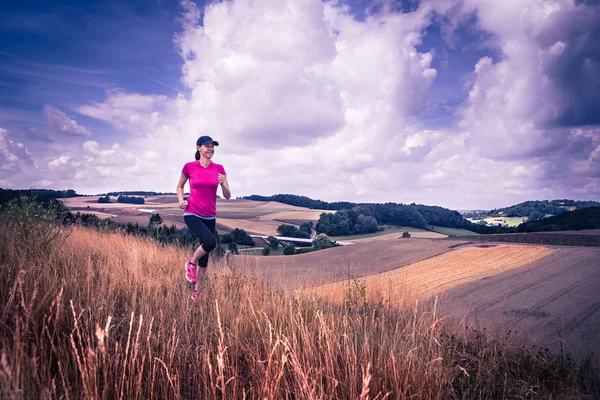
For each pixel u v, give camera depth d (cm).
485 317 734
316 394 265
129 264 554
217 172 500
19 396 182
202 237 472
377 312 536
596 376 364
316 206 14125
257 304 450
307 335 336
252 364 305
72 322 308
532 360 396
